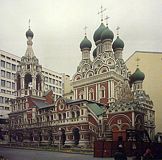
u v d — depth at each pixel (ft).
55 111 264.93
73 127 244.83
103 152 152.25
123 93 271.90
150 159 118.01
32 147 236.84
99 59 287.07
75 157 152.15
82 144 232.94
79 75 298.15
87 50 308.40
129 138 164.45
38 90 304.30
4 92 367.25
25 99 298.97
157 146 151.02
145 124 254.06
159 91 291.17
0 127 325.62
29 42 305.12
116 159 92.12
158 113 287.28
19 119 301.63
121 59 298.15
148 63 299.38
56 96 346.95
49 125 265.13
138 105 229.86
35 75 303.48
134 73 297.74
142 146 148.25
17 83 313.53
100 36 302.04
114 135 210.59
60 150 202.08
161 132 280.51
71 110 250.78
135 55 304.50
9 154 171.73
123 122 218.38
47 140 265.75
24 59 307.99
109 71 270.46
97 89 277.23
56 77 349.00
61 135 254.06
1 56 364.79
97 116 231.50
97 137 223.92
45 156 158.51
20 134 294.05
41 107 285.02
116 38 304.09
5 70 371.76
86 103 242.99
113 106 228.02
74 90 296.92
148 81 297.53
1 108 361.51
